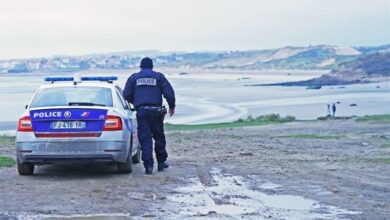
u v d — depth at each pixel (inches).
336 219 552.1
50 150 761.0
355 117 2802.7
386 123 2144.4
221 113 5807.1
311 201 636.1
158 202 629.6
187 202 630.5
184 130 2137.1
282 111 6156.5
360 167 899.4
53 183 745.6
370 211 585.3
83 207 600.1
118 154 775.7
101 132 765.3
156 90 832.3
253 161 981.8
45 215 565.3
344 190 698.2
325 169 877.8
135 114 894.4
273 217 560.7
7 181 761.0
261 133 1775.3
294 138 1515.7
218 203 625.9
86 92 823.1
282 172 847.1
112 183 746.2
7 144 1407.5
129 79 836.0
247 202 632.4
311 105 7327.8
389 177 797.9
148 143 829.2
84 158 765.3
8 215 563.2
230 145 1302.9
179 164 940.0
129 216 563.8
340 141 1391.5
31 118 765.9
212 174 826.8
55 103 799.7
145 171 832.9
